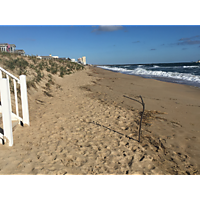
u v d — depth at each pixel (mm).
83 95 9266
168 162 3232
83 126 4805
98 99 8438
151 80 17188
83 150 3453
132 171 2865
